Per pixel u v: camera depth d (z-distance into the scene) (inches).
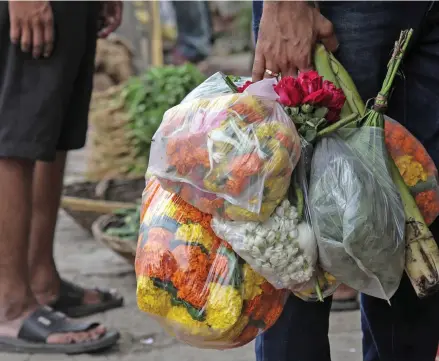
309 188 71.6
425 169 79.9
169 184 70.2
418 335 91.1
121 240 151.6
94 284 159.0
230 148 67.6
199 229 70.3
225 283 69.7
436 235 87.5
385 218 70.2
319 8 83.7
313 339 85.4
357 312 140.5
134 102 204.4
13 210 123.5
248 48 494.3
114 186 201.8
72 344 125.6
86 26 125.6
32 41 118.0
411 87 87.4
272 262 68.8
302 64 81.4
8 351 126.7
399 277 73.2
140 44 317.4
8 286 126.5
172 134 69.7
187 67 207.3
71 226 203.9
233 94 70.9
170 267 69.9
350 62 84.0
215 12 508.4
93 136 209.6
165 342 131.0
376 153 74.0
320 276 73.7
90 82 133.5
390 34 83.5
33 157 119.5
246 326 72.4
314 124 73.2
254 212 67.6
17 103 119.2
